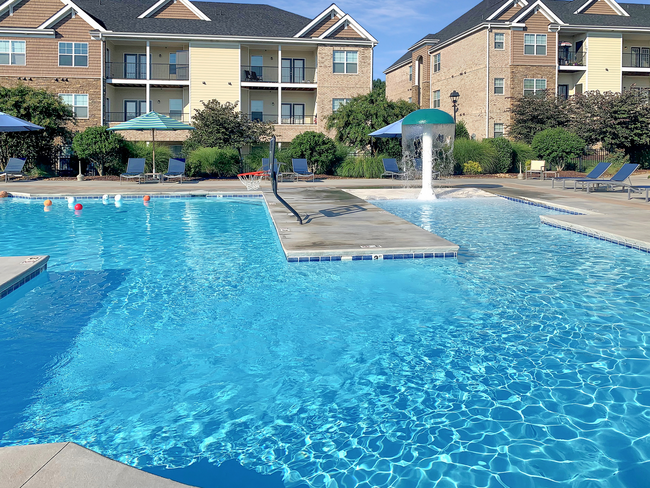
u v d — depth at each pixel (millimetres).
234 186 20859
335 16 35844
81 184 21844
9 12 32250
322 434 3471
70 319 5648
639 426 3498
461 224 11742
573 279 7090
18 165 23828
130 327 5414
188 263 8148
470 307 5980
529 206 14953
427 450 3270
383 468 3100
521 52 36094
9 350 4844
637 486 2893
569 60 39375
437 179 25531
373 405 3834
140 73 35594
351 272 7457
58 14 31609
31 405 3863
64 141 27594
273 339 5094
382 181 24516
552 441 3342
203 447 3334
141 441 3408
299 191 18203
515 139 34812
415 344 4945
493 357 4637
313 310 5914
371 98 29406
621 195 16297
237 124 28891
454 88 40438
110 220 12758
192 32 33969
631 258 8266
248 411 3771
